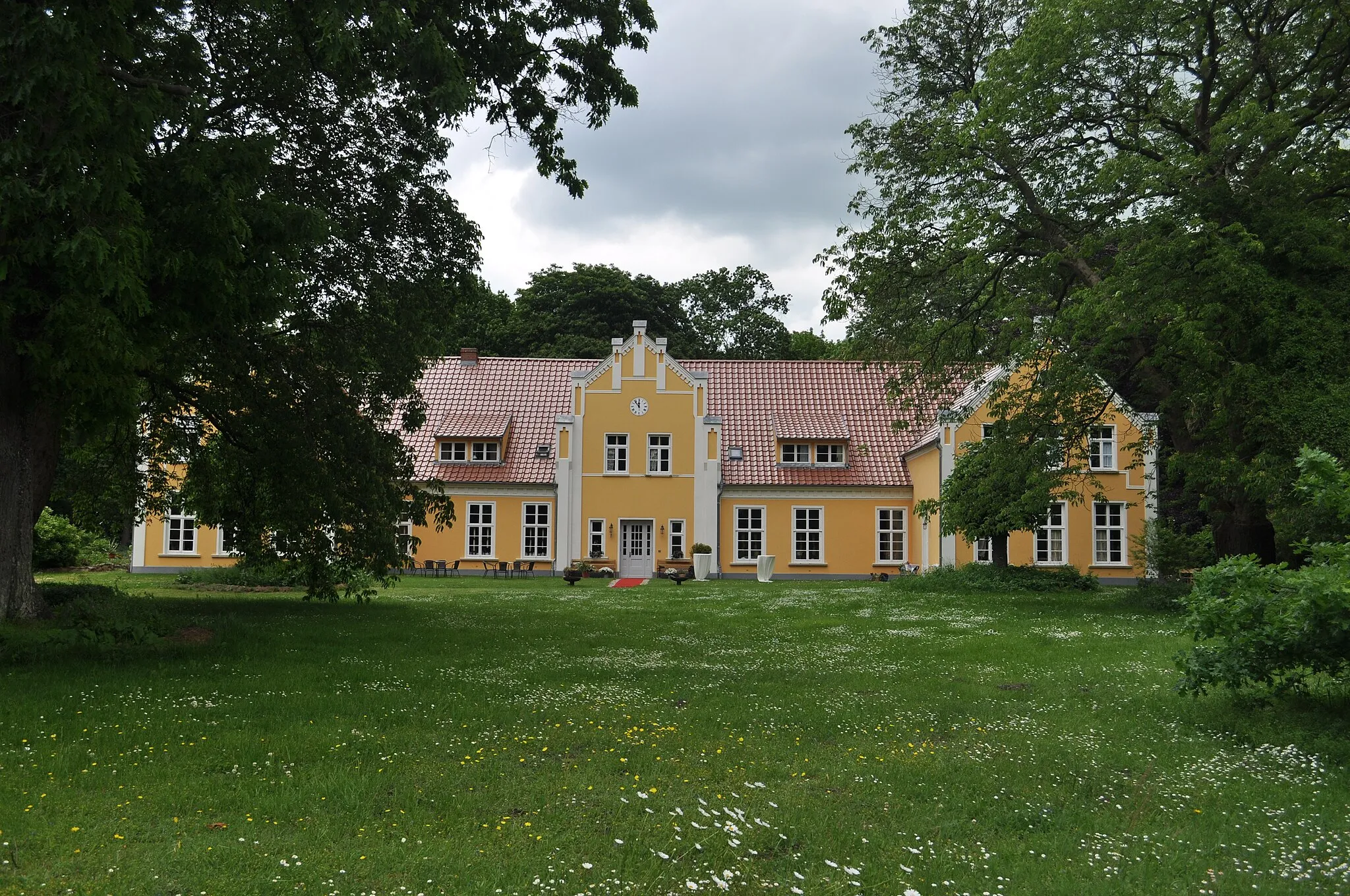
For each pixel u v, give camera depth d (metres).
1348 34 20.77
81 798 6.78
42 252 10.65
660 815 6.65
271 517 20.97
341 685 11.52
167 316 12.39
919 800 7.32
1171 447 35.19
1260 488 18.31
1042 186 24.23
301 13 13.95
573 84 16.53
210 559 40.72
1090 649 15.75
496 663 13.83
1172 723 10.02
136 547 40.44
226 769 7.71
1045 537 39.50
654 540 42.03
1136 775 8.02
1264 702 10.28
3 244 11.02
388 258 19.39
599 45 16.28
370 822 6.42
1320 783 7.71
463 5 15.52
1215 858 6.04
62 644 12.95
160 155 12.75
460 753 8.31
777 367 46.72
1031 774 8.02
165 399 20.52
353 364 19.91
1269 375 18.69
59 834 6.01
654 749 8.56
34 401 14.02
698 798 7.05
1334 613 8.83
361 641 15.88
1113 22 21.55
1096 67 22.78
